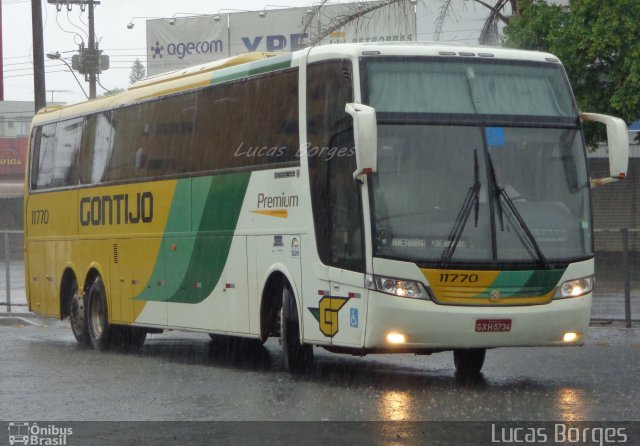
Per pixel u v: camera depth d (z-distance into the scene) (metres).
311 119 16.02
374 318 14.71
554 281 15.13
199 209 19.00
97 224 22.52
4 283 37.06
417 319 14.59
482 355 16.89
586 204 15.60
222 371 17.95
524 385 15.66
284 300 16.72
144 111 20.95
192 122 19.31
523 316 14.88
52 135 24.86
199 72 19.45
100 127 22.64
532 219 15.18
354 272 14.98
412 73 15.35
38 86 35.38
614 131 15.71
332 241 15.45
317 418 12.80
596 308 24.09
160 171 20.27
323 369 18.00
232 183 18.03
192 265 19.22
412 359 19.61
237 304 17.92
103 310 22.20
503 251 14.95
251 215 17.47
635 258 23.80
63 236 23.97
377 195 14.80
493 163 15.19
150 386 15.99
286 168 16.55
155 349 22.53
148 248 20.61
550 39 29.95
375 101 15.09
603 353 19.81
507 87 15.66
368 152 14.16
